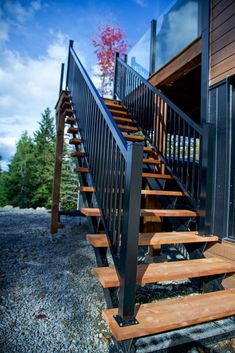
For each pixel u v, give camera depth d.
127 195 1.42
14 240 3.95
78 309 2.05
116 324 1.34
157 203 3.56
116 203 1.70
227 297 1.75
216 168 2.40
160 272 1.74
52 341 1.64
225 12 2.47
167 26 4.24
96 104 2.38
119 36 9.82
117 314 1.42
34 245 3.72
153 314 1.46
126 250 1.38
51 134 23.73
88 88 2.79
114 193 1.73
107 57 9.65
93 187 2.36
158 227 3.80
